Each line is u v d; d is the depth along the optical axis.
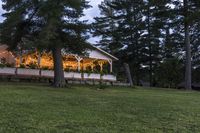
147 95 26.64
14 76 36.25
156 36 59.62
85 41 31.23
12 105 16.14
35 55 37.69
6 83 31.27
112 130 11.98
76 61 46.19
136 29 59.88
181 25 44.06
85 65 47.84
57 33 29.39
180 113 16.59
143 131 12.13
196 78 62.47
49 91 24.72
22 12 29.44
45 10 28.31
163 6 43.56
